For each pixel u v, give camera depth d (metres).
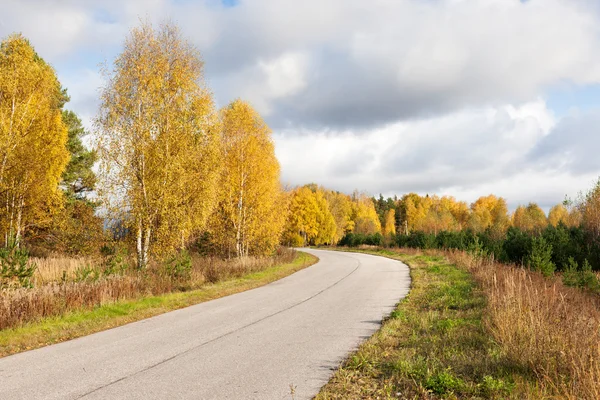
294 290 16.22
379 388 5.44
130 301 12.98
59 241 26.72
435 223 72.44
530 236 26.95
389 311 11.25
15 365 6.75
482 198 114.12
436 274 19.86
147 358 7.05
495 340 7.11
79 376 6.11
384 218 113.19
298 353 7.23
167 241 18.84
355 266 27.92
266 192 28.22
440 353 6.71
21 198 23.95
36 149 23.72
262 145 28.53
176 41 20.36
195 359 6.95
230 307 12.45
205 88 20.69
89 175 31.61
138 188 18.78
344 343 7.87
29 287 12.12
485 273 15.82
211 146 20.45
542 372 5.27
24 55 23.53
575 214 35.25
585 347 5.42
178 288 16.22
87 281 13.52
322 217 72.06
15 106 22.73
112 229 18.78
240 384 5.68
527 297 8.18
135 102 19.20
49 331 9.29
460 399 4.93
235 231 27.75
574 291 14.62
